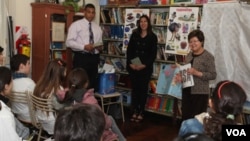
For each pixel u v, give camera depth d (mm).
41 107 2838
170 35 4738
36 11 4613
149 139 3984
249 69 3963
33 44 4699
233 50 4078
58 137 1056
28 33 4656
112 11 5523
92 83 4656
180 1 4656
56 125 1079
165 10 5035
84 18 4715
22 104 3057
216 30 4188
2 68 2465
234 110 1371
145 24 4590
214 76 3172
